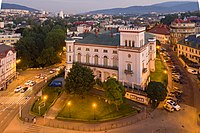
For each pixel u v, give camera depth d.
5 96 107.56
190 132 71.81
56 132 73.69
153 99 88.00
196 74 133.25
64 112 85.50
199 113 84.62
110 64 108.81
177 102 94.00
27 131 75.12
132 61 100.38
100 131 73.81
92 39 116.12
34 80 132.62
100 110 85.88
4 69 119.94
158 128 74.38
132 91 97.50
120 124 77.75
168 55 183.00
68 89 90.94
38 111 88.62
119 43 106.62
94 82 94.12
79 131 74.00
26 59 159.00
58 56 173.00
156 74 126.12
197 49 157.00
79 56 116.56
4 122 81.44
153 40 127.31
